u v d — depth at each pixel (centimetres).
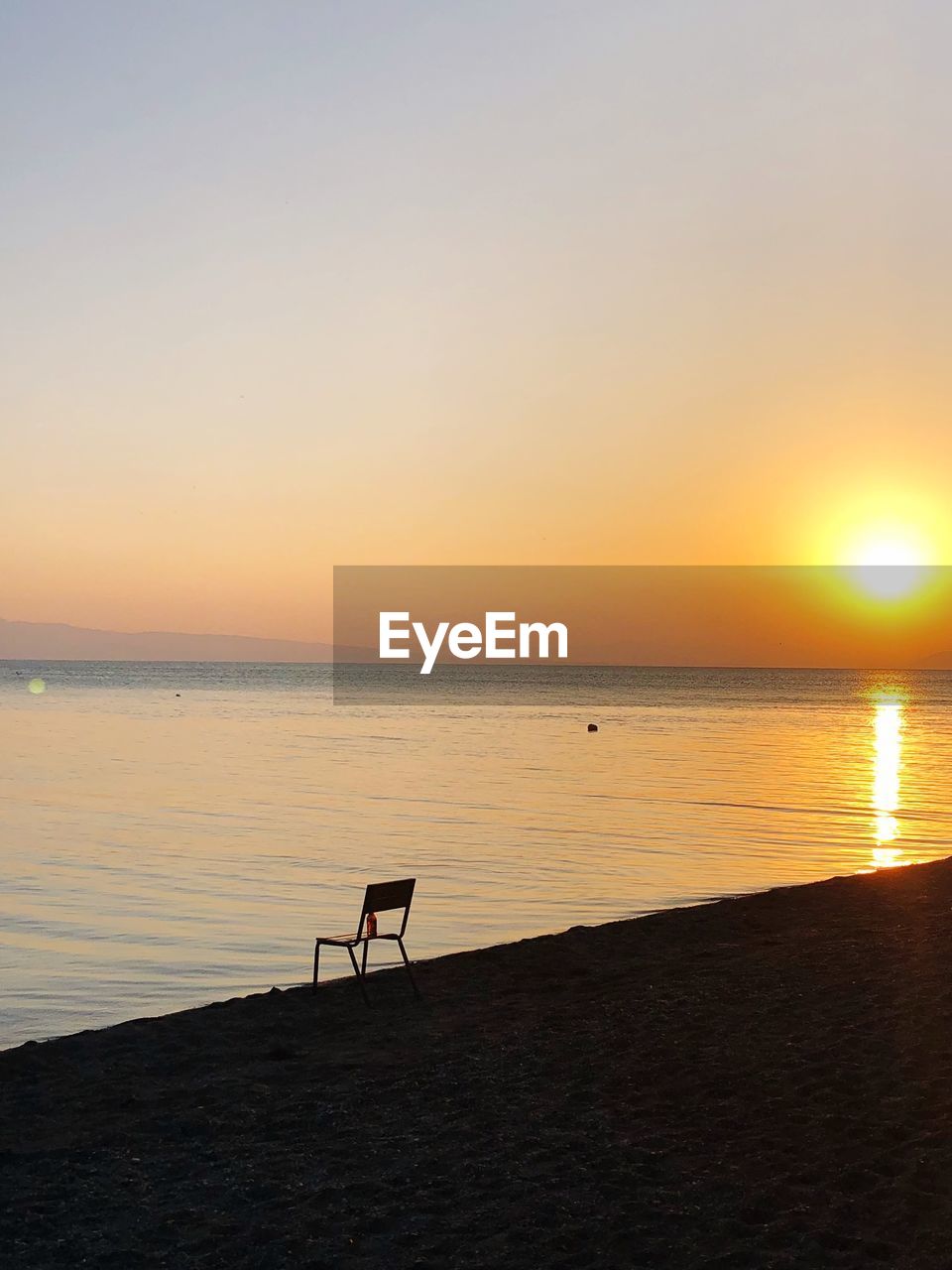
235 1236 595
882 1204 605
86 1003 1200
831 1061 852
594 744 5256
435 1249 573
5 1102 830
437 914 1648
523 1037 973
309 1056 938
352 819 2678
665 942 1352
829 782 3566
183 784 3469
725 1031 954
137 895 1773
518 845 2281
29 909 1666
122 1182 672
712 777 3725
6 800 3036
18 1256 577
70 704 9250
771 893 1638
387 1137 734
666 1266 549
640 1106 777
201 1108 805
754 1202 615
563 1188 643
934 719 8181
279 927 1558
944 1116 724
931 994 1038
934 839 2394
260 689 13825
